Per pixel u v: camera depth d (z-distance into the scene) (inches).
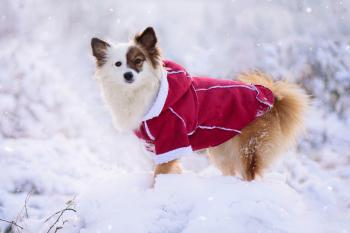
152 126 232.5
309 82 448.5
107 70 247.0
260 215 200.1
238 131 247.8
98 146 366.9
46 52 504.1
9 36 514.6
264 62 465.7
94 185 240.5
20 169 287.6
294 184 309.3
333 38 504.7
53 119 383.6
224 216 197.2
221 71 468.1
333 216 260.4
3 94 386.0
